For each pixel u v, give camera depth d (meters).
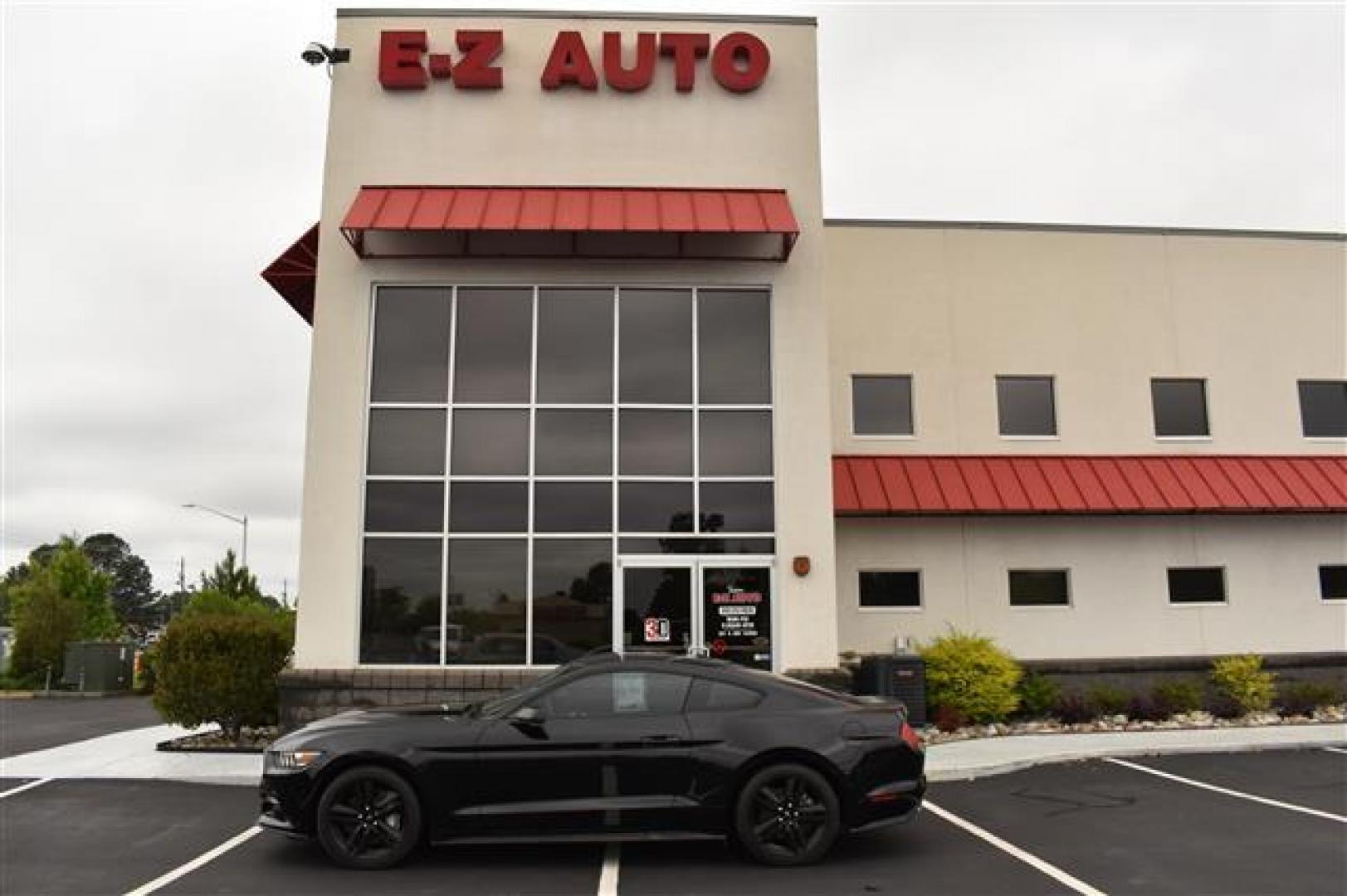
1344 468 17.27
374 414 13.14
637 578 12.95
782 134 13.94
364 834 7.13
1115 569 16.53
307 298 15.54
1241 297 17.80
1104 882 6.81
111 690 27.84
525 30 14.02
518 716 7.27
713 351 13.52
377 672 12.38
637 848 7.73
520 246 13.47
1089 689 15.55
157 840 8.07
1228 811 9.14
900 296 17.19
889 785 7.23
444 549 12.88
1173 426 17.52
